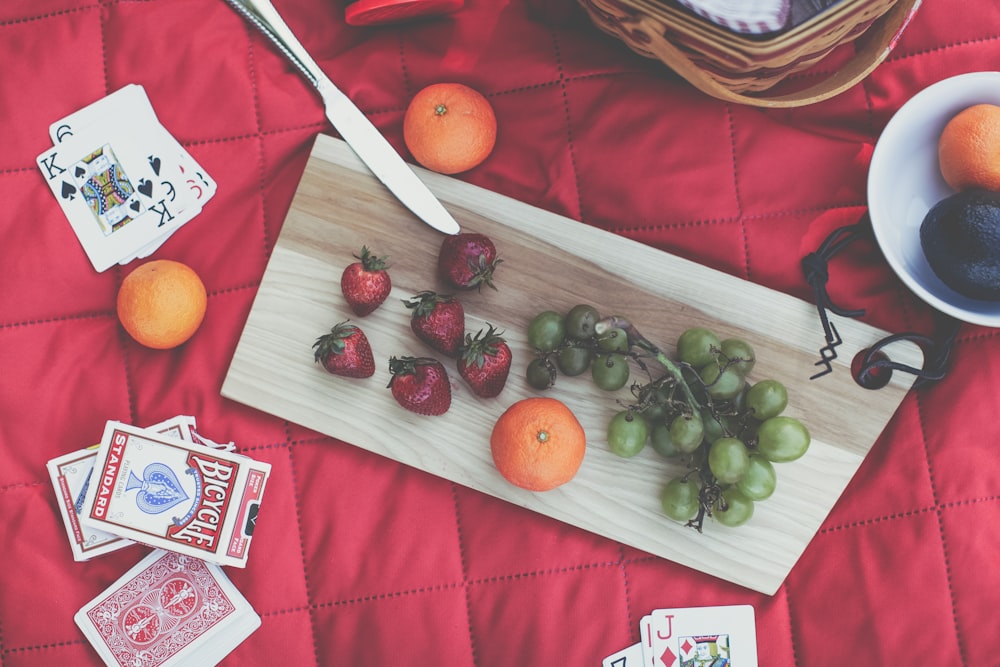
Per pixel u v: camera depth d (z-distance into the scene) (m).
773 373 0.91
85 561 0.93
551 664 0.92
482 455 0.91
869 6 0.79
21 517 0.93
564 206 0.93
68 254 0.93
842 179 0.92
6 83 0.93
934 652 0.92
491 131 0.91
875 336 0.91
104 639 0.92
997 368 0.92
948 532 0.92
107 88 0.94
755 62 0.81
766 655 0.92
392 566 0.92
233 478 0.91
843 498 0.93
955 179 0.88
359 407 0.91
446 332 0.88
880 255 0.92
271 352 0.92
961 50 0.92
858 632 0.92
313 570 0.93
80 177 0.94
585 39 0.93
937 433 0.92
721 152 0.92
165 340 0.91
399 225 0.92
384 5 0.88
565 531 0.92
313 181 0.92
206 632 0.92
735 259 0.93
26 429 0.93
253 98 0.93
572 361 0.88
